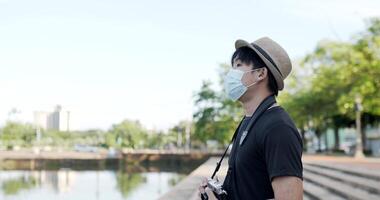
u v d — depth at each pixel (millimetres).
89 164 57344
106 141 69812
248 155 2156
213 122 46656
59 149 71750
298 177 2006
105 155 58406
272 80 2330
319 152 48875
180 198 10945
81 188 29453
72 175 42969
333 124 45094
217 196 2293
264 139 2098
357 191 10742
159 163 57625
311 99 39094
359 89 31312
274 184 2025
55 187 30438
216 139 48031
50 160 56906
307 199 11445
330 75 34500
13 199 23719
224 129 45844
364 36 32438
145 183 32625
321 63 35500
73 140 81938
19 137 77562
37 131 72625
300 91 42312
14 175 42812
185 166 54438
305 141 52219
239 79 2346
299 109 40875
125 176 41281
